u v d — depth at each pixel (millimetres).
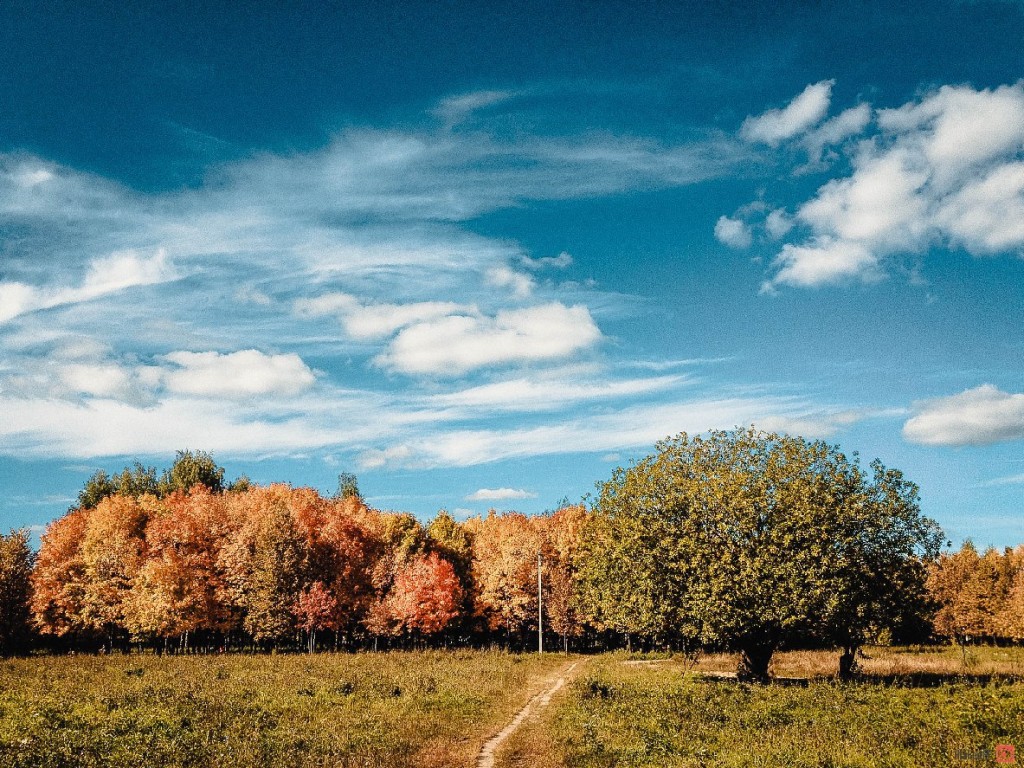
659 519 33531
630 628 35156
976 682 30812
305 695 26844
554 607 63188
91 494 87375
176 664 40125
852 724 19938
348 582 61281
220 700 24672
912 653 56000
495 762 17297
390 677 33250
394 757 17016
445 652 53469
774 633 32438
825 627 31875
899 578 33406
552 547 68625
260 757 16547
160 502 67812
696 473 34125
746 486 32781
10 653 55250
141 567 57031
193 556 55500
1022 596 78062
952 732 18516
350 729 20094
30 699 24453
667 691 26922
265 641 59688
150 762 15773
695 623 32250
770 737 18531
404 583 60625
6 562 55688
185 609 52812
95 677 32844
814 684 28375
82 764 15477
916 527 34406
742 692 26234
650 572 32625
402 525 71250
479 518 83938
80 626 56406
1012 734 18359
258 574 55906
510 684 33156
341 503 81000
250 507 65625
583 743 18641
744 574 30500
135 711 22234
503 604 66562
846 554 32781
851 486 34219
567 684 33375
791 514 31797
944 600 82250
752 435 34844
